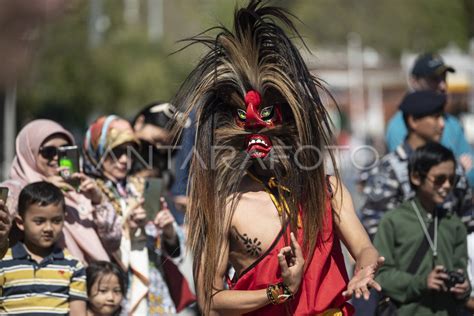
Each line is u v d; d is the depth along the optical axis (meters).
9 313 10.78
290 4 72.75
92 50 43.88
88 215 12.21
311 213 8.67
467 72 35.59
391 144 16.91
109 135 12.90
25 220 10.99
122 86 52.53
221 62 8.90
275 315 8.68
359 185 15.98
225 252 8.70
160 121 13.88
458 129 16.83
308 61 10.19
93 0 42.22
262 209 8.72
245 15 9.01
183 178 12.73
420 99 14.78
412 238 12.73
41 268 11.02
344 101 106.38
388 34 98.25
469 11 76.88
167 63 60.59
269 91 8.80
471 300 12.89
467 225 13.98
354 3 98.94
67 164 11.94
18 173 12.30
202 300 8.72
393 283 12.44
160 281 13.11
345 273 8.88
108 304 11.90
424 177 12.73
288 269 8.19
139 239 12.66
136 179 13.11
